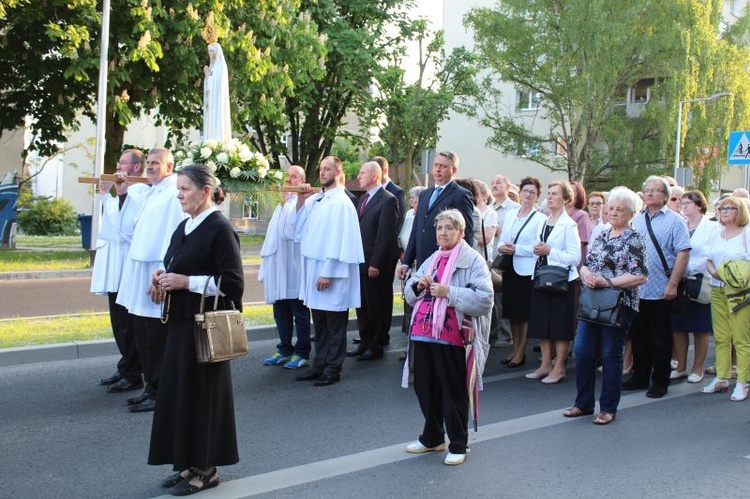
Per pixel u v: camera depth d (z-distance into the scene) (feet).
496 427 19.16
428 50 95.86
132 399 20.43
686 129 94.99
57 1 50.60
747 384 23.00
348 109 94.84
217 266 14.08
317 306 23.58
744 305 22.11
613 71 91.45
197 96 59.77
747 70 104.53
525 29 94.94
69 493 14.17
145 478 15.01
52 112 60.49
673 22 92.58
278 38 63.31
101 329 28.58
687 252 22.54
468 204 22.31
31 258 57.82
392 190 29.89
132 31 52.95
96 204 55.11
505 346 31.17
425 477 15.28
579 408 20.35
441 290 15.75
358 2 85.92
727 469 16.05
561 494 14.42
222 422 14.32
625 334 19.80
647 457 16.78
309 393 22.30
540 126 115.96
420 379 16.53
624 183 99.30
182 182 14.29
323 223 23.57
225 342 13.56
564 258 23.97
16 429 18.06
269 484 14.76
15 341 25.86
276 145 85.87
